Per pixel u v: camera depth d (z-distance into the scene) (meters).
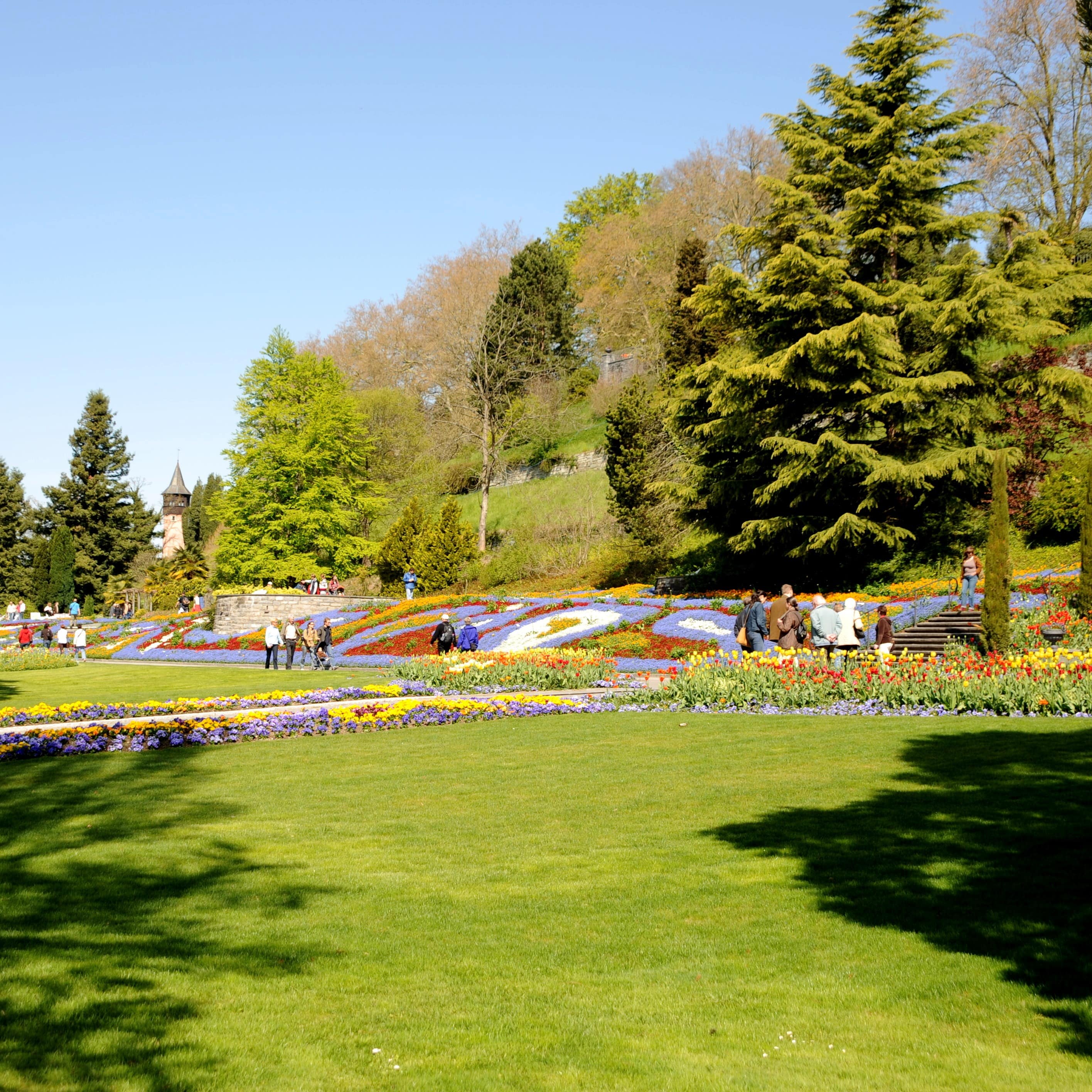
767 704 16.91
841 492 32.34
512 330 63.28
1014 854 7.18
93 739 14.14
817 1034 4.59
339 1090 4.09
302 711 16.38
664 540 42.03
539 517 54.34
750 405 33.34
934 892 6.50
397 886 7.25
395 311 76.50
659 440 45.28
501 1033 4.68
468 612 37.47
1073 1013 4.64
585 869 7.58
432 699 18.34
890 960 5.43
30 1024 4.70
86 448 79.94
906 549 33.31
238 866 7.88
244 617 43.12
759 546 35.28
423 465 61.56
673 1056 4.39
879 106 34.00
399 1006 5.04
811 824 8.48
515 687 21.62
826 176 33.78
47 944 5.93
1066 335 40.09
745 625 21.11
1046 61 46.78
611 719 16.38
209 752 14.05
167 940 6.07
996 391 31.66
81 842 8.74
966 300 28.95
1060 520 31.31
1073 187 47.72
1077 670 15.06
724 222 59.22
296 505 53.44
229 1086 4.12
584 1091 4.07
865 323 29.25
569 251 81.31
